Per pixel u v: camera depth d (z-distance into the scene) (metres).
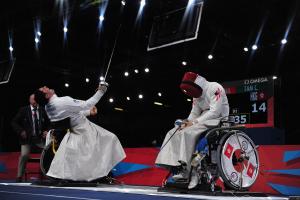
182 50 11.45
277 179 4.64
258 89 7.70
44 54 11.65
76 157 4.79
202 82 3.94
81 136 4.89
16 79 13.30
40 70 13.52
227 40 10.43
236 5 8.46
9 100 14.52
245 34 9.62
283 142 6.29
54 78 14.05
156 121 16.03
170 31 7.30
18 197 2.85
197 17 6.87
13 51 11.48
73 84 14.53
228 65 12.30
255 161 3.78
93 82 14.30
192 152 3.60
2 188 4.22
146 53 11.63
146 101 15.88
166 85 14.62
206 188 3.60
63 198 2.78
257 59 11.73
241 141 3.71
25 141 6.70
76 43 10.88
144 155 6.08
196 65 12.57
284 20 8.74
